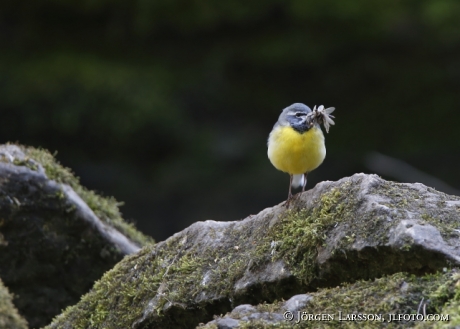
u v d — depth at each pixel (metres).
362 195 4.60
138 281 5.57
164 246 5.68
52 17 17.50
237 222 5.48
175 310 5.11
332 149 18.30
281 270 4.71
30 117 16.00
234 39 17.58
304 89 18.38
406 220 4.27
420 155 18.17
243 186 17.31
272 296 4.79
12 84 15.89
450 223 4.33
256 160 17.62
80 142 16.66
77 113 15.92
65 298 7.70
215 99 17.64
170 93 16.78
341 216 4.58
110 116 15.98
